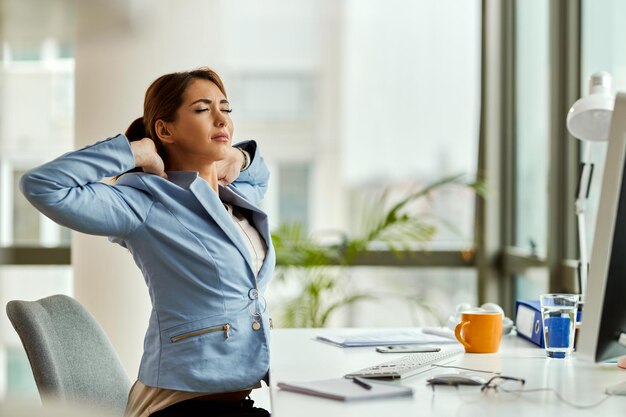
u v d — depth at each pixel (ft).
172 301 5.66
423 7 24.16
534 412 4.00
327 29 27.40
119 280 10.89
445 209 12.76
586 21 9.60
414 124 25.07
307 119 27.66
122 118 10.96
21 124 14.32
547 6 11.37
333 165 27.55
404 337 6.59
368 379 4.80
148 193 5.77
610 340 4.32
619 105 4.13
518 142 13.01
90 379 6.04
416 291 13.03
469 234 13.42
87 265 10.91
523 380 4.61
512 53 13.30
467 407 4.11
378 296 12.75
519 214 12.92
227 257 5.71
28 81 14.64
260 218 6.36
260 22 27.48
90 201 5.38
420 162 24.26
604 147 8.97
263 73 27.55
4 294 12.96
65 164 5.35
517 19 13.05
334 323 12.85
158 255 5.66
